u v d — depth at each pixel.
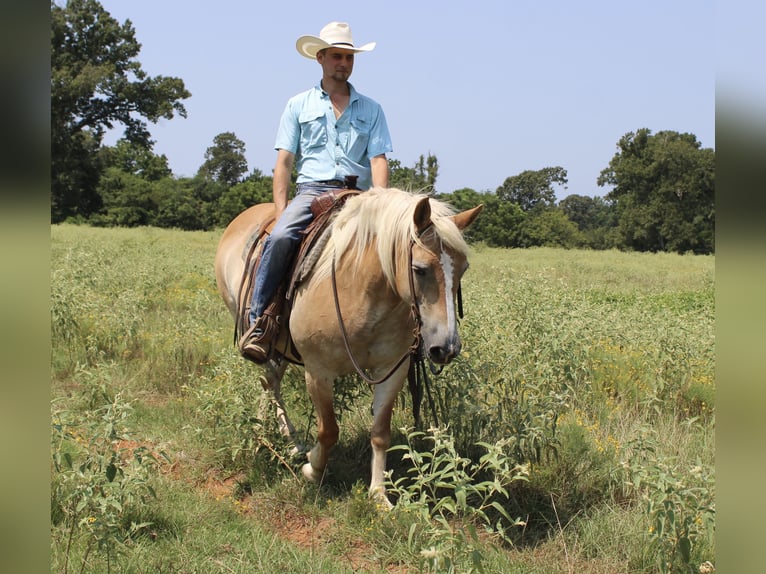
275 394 4.97
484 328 5.47
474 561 2.67
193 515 3.83
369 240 3.76
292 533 3.84
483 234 45.28
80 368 5.20
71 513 3.24
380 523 3.72
